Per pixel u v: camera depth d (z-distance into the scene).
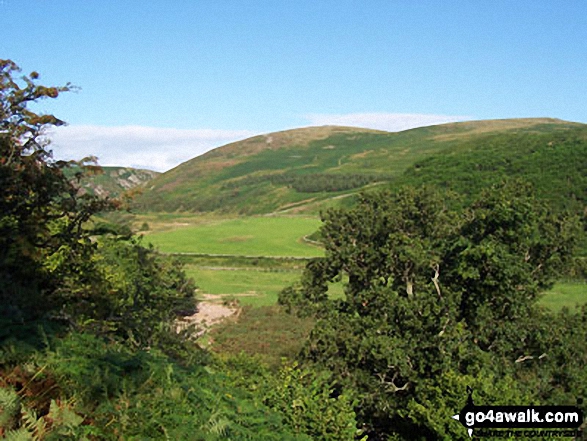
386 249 25.80
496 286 22.05
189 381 7.32
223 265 90.81
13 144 10.12
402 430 19.81
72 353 6.60
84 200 11.33
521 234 23.75
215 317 52.56
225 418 6.53
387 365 21.28
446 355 19.61
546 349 21.30
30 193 10.86
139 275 27.86
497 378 19.81
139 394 6.07
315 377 15.80
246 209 186.88
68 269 11.92
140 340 11.98
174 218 181.38
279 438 7.28
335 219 28.45
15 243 10.35
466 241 24.12
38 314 8.55
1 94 10.00
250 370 17.33
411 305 21.70
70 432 4.71
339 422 11.32
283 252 99.06
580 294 50.84
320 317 27.58
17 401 4.86
